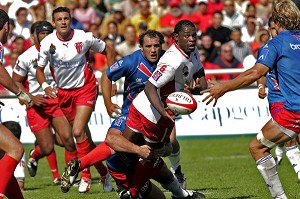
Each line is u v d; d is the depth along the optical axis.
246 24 70.62
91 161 30.05
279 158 47.06
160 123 29.44
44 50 38.81
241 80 28.03
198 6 75.69
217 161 53.19
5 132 28.16
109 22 73.38
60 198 36.59
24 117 56.94
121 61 32.62
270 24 37.53
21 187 41.03
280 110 28.94
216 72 55.81
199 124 57.38
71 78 39.25
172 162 36.78
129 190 29.72
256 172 45.72
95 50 39.81
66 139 42.03
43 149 42.78
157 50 32.00
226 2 74.75
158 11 80.31
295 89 28.33
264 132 29.25
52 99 42.03
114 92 39.31
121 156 30.31
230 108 57.22
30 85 42.69
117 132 30.39
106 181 38.44
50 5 75.75
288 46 28.30
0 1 69.94
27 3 72.69
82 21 77.62
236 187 38.91
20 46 64.25
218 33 68.69
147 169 29.55
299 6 37.09
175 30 29.55
